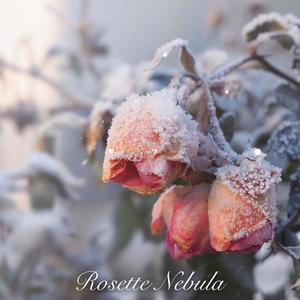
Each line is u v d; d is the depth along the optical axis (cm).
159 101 56
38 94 117
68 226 100
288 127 72
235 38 114
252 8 112
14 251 98
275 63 90
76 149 110
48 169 96
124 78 89
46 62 109
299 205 66
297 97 73
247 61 71
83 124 88
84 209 116
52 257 100
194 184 59
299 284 62
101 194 112
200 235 58
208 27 116
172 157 55
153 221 61
